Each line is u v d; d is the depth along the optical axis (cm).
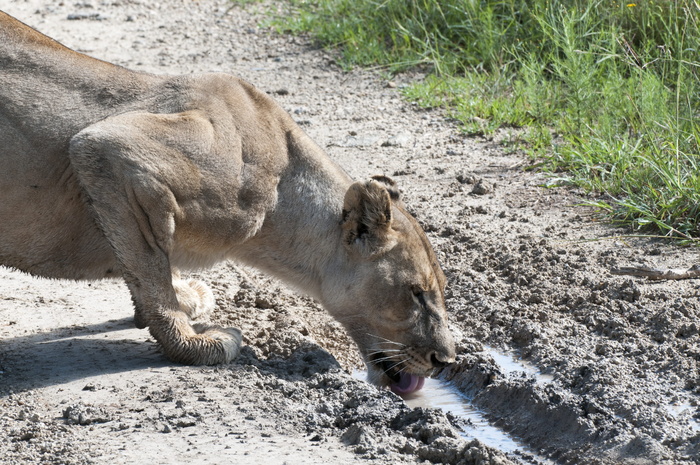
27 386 983
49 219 1038
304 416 913
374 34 2428
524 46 2123
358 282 1045
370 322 1054
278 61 2436
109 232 1009
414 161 1770
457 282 1285
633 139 1667
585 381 988
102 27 2772
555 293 1220
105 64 1077
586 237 1399
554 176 1634
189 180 1004
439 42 2289
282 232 1070
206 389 973
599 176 1616
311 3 2761
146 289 1023
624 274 1259
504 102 1959
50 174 1025
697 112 1672
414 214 1520
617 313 1152
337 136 1905
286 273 1088
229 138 1035
